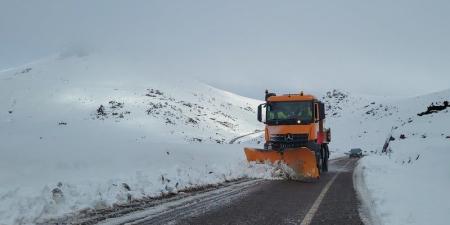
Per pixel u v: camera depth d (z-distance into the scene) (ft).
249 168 54.34
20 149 61.93
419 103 479.82
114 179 34.06
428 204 28.89
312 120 60.44
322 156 65.67
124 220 24.27
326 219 25.79
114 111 646.33
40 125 559.38
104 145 80.02
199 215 26.48
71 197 27.68
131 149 70.54
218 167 52.39
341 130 499.51
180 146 87.71
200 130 649.61
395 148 128.06
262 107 63.41
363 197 35.63
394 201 30.53
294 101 61.87
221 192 38.29
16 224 22.17
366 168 68.69
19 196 25.07
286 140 60.34
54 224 22.72
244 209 29.07
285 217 26.30
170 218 25.23
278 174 53.62
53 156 54.34
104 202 28.76
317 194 37.70
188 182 42.06
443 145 77.71
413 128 202.39
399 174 52.60
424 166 57.11
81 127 535.19
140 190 34.24
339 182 49.37
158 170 43.39
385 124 461.37
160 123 611.06
